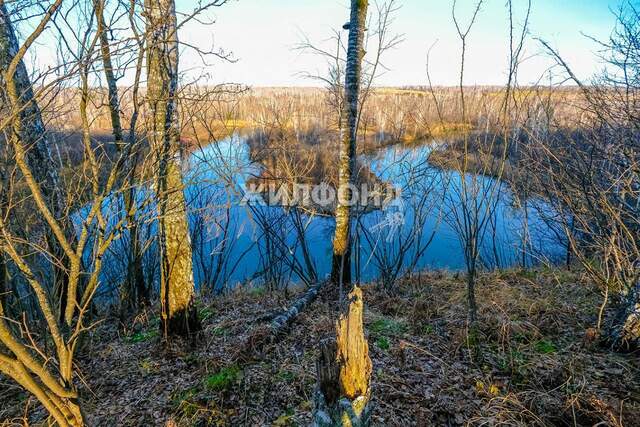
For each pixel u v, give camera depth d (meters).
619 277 3.85
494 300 5.08
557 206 5.18
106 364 4.25
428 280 6.70
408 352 4.05
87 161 2.77
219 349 4.31
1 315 1.82
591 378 3.37
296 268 7.52
